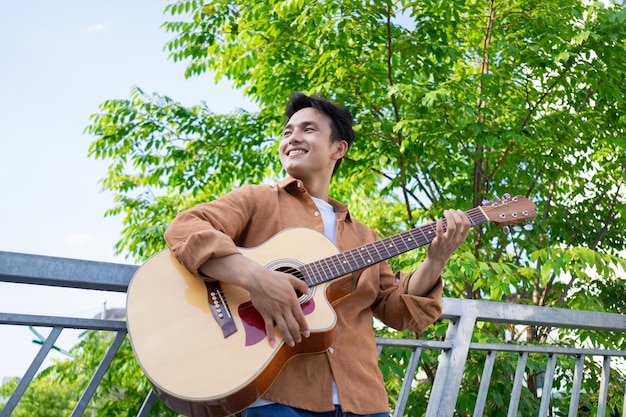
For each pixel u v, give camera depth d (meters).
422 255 4.43
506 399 3.88
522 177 5.50
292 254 1.90
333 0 4.81
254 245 1.95
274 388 1.71
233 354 1.65
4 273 1.67
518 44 5.08
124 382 6.81
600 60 5.02
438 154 5.25
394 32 4.96
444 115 4.96
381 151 5.18
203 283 1.78
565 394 4.57
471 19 5.34
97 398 7.38
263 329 1.71
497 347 2.49
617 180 5.59
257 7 5.55
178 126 6.73
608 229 5.76
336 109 2.26
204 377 1.61
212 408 1.61
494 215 2.12
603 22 4.92
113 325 1.82
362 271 2.01
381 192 5.79
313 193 2.19
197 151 6.68
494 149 5.48
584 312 2.70
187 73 6.52
